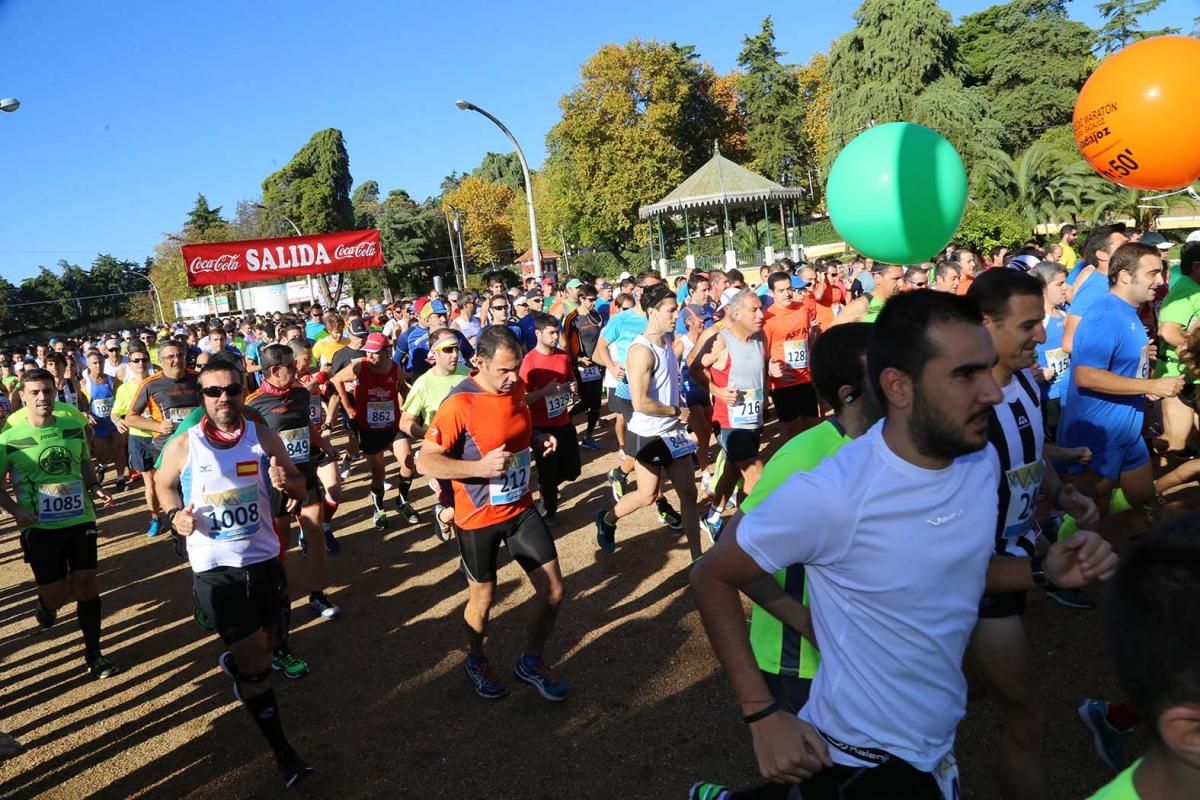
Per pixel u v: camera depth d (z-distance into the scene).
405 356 10.93
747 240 33.19
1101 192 25.72
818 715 1.88
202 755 3.87
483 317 12.32
